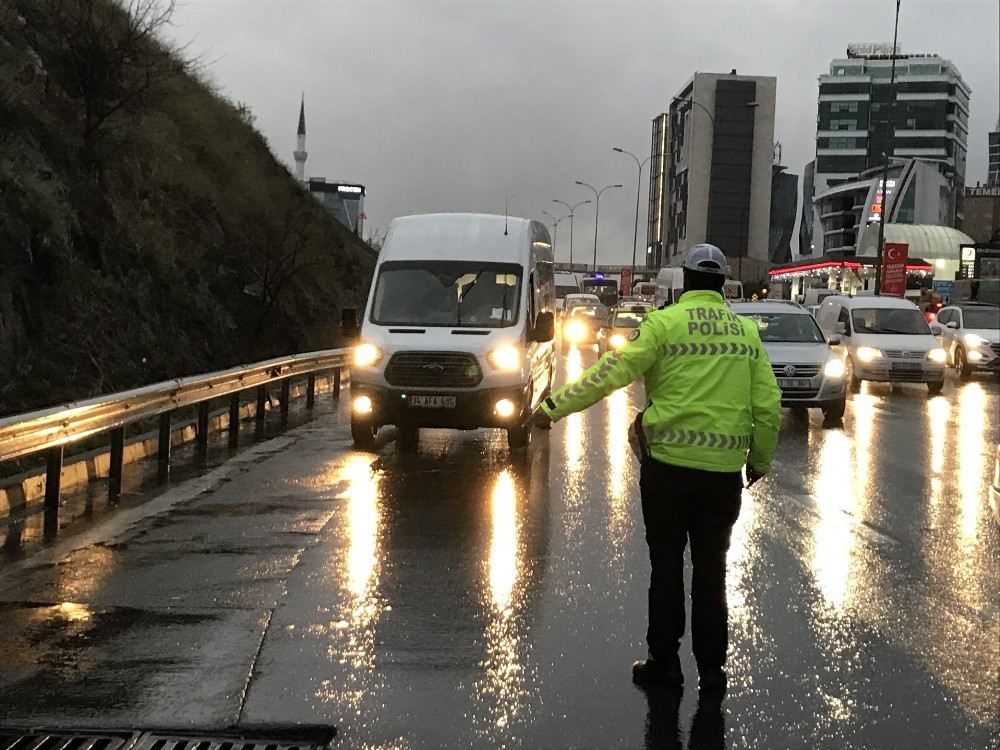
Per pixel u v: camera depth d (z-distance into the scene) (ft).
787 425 58.03
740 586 23.85
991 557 26.94
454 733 15.47
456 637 19.89
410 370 43.34
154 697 16.76
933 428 56.95
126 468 39.78
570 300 161.48
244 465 40.75
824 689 17.43
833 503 34.50
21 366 46.70
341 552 26.58
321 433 51.24
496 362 43.27
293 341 85.56
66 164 62.64
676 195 550.36
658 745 15.14
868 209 413.80
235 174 101.76
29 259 50.85
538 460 43.37
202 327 68.90
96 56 65.62
